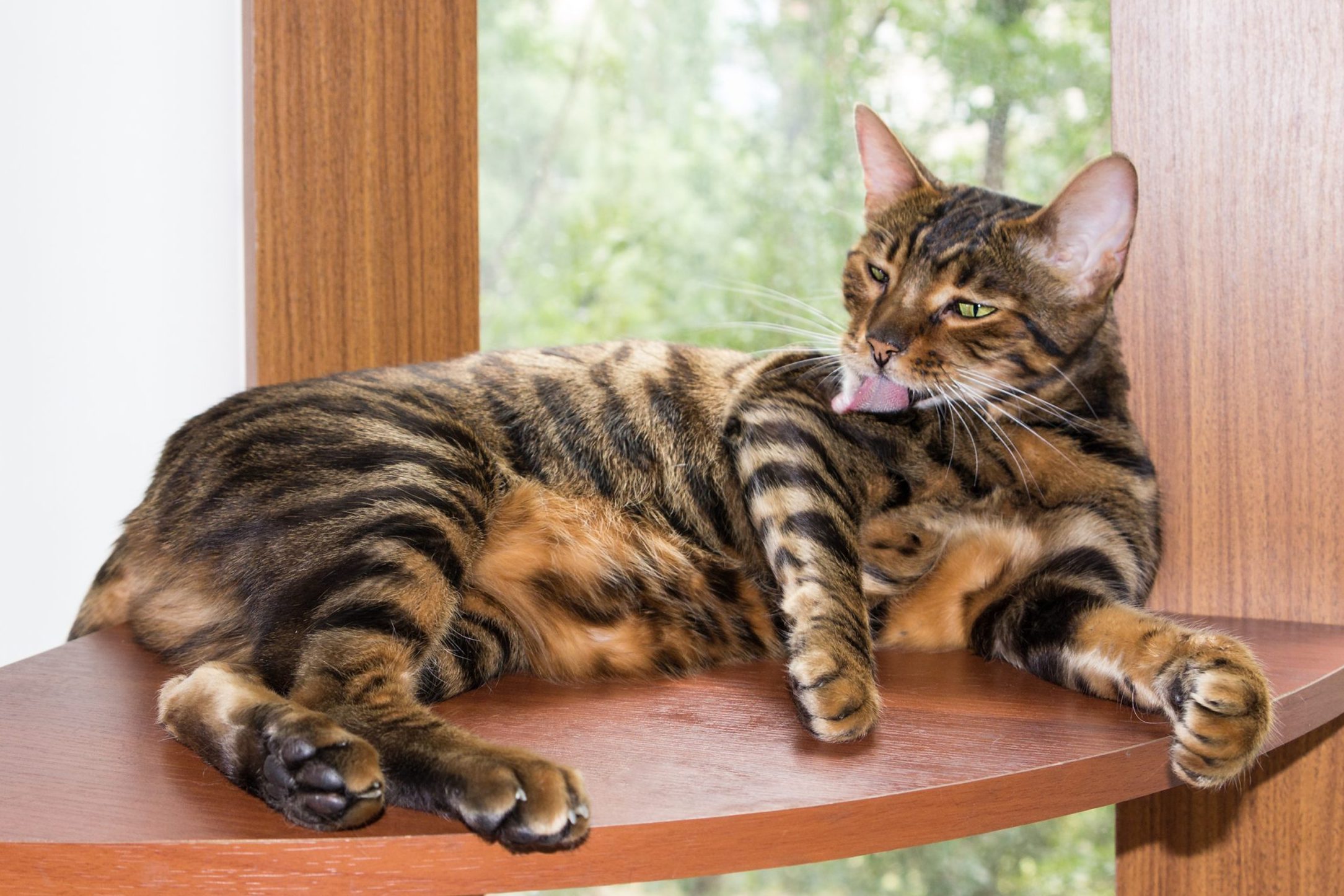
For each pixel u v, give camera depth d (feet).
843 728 3.67
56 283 5.84
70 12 5.66
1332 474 5.15
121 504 6.02
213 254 5.85
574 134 14.55
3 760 3.41
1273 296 5.23
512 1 14.14
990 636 5.15
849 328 6.03
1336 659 4.42
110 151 5.77
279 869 2.77
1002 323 5.65
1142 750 3.59
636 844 2.88
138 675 4.35
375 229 5.74
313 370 5.70
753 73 14.16
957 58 12.21
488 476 4.91
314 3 5.54
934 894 15.01
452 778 3.14
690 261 14.57
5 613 5.99
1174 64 5.36
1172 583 5.52
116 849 2.71
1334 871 4.94
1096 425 5.57
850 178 13.56
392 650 4.02
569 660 5.02
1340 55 5.00
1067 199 5.55
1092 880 14.33
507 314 14.62
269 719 3.26
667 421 5.55
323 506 4.38
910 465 5.50
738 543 5.48
